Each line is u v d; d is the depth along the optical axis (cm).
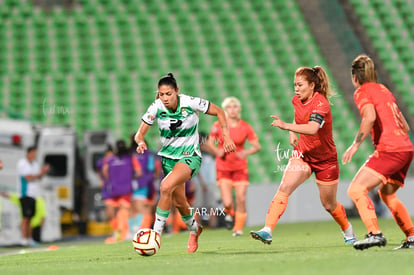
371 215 2278
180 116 2423
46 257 2958
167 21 10031
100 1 10269
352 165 7712
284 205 2484
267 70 9225
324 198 2681
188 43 9675
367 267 1720
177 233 5288
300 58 9444
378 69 9319
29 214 5056
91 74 9106
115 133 8250
